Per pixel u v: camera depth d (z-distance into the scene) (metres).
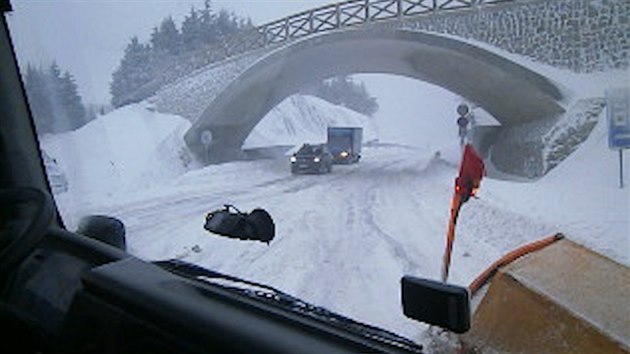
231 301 1.24
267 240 1.69
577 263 1.57
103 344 1.24
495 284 1.68
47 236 2.04
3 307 1.62
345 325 1.18
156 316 1.15
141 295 1.23
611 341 1.35
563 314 1.47
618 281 1.47
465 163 1.90
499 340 1.54
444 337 1.59
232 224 1.71
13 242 1.36
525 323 1.53
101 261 1.76
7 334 1.59
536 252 1.67
